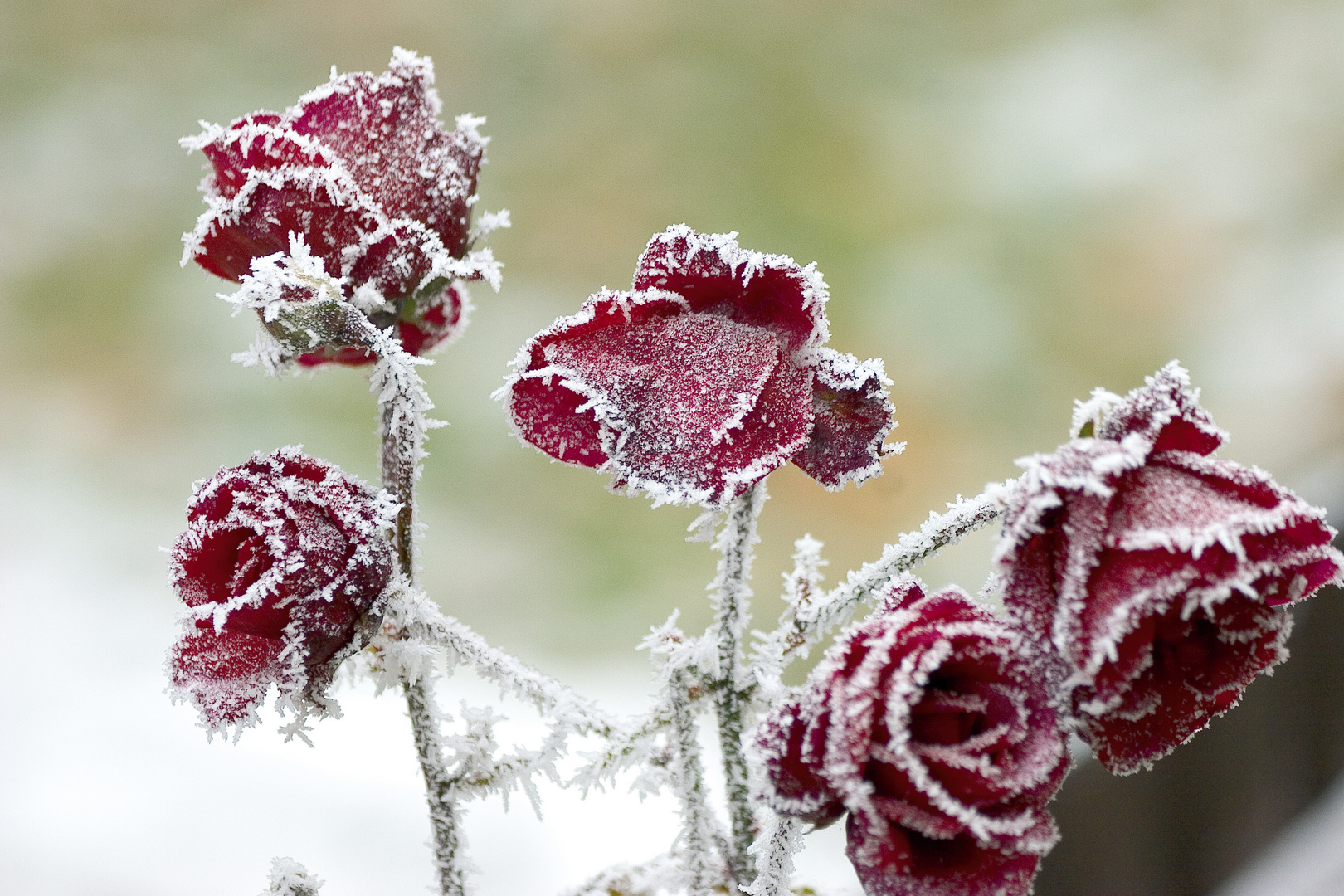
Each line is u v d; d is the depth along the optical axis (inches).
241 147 35.3
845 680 33.3
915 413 93.7
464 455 89.8
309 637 34.5
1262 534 33.1
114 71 110.0
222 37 111.7
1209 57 108.2
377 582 34.7
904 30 111.6
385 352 35.1
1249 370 95.4
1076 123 106.7
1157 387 33.6
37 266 102.0
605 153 107.0
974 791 33.1
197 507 34.7
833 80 111.0
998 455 92.9
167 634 68.1
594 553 85.5
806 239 102.4
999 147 106.7
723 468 34.3
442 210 35.6
